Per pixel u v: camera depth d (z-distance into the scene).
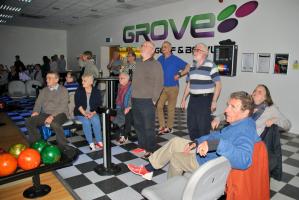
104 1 7.63
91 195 2.53
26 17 10.89
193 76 3.25
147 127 3.36
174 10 7.27
